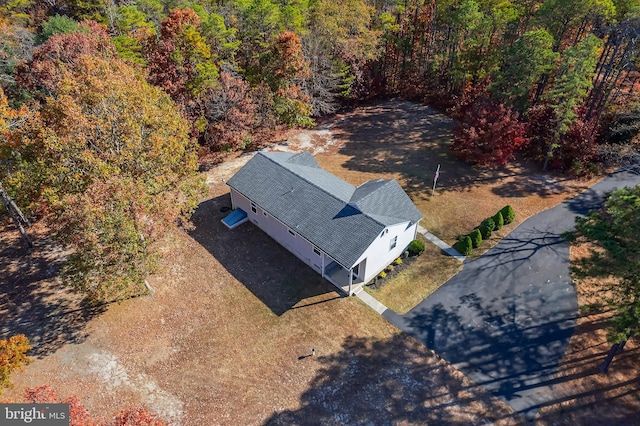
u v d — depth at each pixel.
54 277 23.69
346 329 20.91
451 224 28.16
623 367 19.25
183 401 17.72
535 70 31.97
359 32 39.91
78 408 12.86
